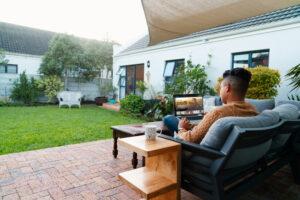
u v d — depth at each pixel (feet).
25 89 35.94
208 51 23.40
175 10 9.97
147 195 4.11
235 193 4.44
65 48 36.65
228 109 4.73
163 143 4.79
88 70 40.75
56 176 8.22
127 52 37.19
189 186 4.66
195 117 9.89
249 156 4.53
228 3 9.23
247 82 5.06
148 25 12.05
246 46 19.81
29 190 7.06
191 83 22.86
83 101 42.24
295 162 7.84
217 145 4.15
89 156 10.69
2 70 40.45
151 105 26.84
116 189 7.23
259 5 9.48
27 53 43.65
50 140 13.65
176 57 27.63
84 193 6.92
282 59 17.31
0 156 10.39
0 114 24.13
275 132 4.88
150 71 32.22
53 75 38.22
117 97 41.78
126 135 9.19
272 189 7.55
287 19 17.15
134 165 9.01
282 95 17.37
